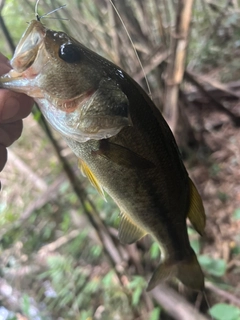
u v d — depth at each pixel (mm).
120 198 165
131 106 147
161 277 198
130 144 150
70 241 411
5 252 439
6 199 505
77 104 144
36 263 414
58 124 149
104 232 327
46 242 435
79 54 143
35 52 140
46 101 146
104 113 144
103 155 149
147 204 167
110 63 151
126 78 150
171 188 168
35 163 523
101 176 158
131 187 161
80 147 153
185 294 302
